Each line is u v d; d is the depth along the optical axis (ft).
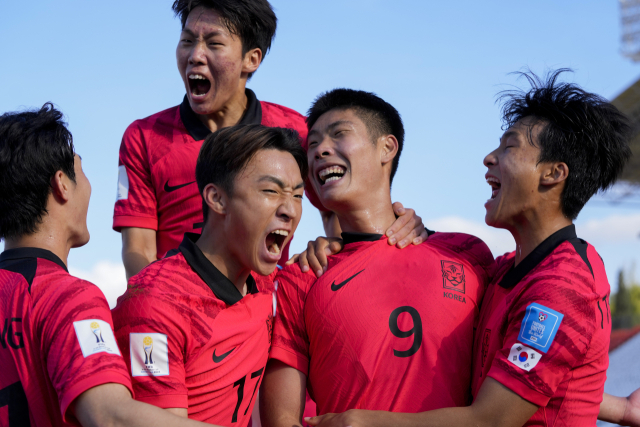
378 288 8.61
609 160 8.23
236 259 7.91
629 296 77.97
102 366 6.46
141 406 6.37
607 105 8.35
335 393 8.36
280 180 7.62
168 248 11.15
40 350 6.68
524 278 7.97
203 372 7.50
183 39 10.87
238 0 10.71
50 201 7.36
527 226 8.36
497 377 7.39
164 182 10.92
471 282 8.80
